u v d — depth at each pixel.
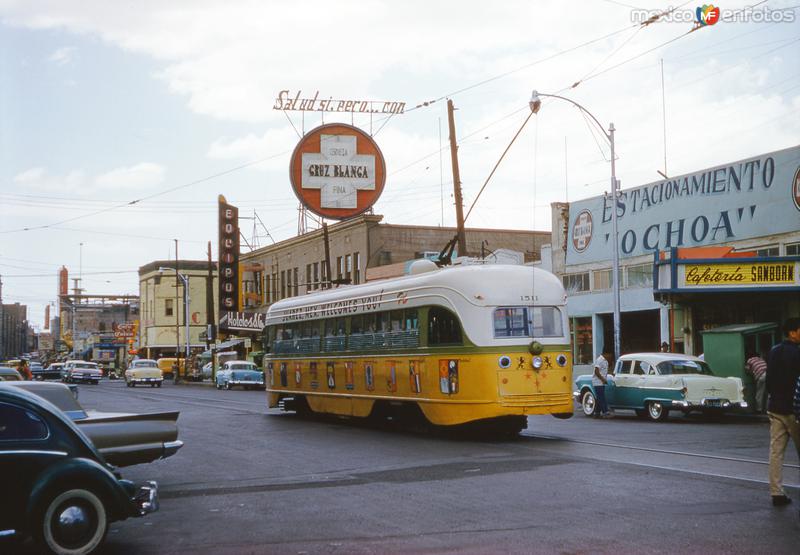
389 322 20.91
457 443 17.58
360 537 8.77
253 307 72.44
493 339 17.98
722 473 12.48
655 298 29.33
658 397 23.50
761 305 28.77
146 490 8.59
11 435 7.86
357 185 48.91
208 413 28.08
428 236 56.19
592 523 9.12
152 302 96.25
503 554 7.85
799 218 27.59
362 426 22.31
